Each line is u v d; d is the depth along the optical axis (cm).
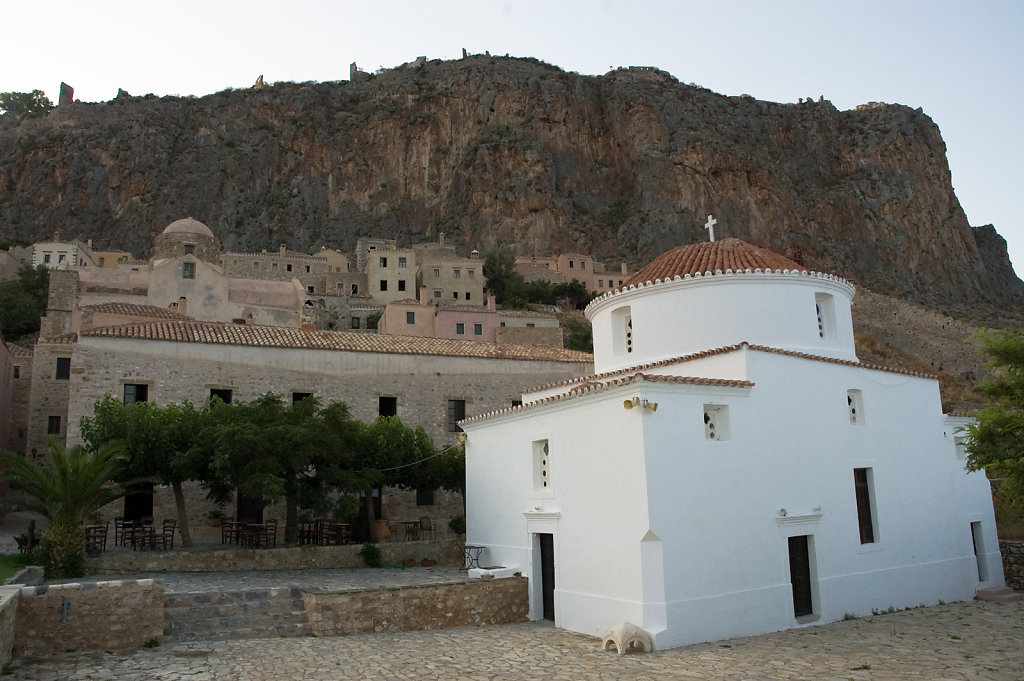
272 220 12725
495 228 12788
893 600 1855
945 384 5909
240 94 14550
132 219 12100
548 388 2342
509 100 14650
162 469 2191
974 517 2208
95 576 1861
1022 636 1512
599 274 10275
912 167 15588
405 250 8125
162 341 2698
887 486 1930
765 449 1642
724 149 14100
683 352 2033
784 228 14025
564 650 1381
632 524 1453
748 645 1409
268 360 2866
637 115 14550
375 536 2695
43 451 3644
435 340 3406
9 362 3894
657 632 1377
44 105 15100
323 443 2262
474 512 2117
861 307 8150
